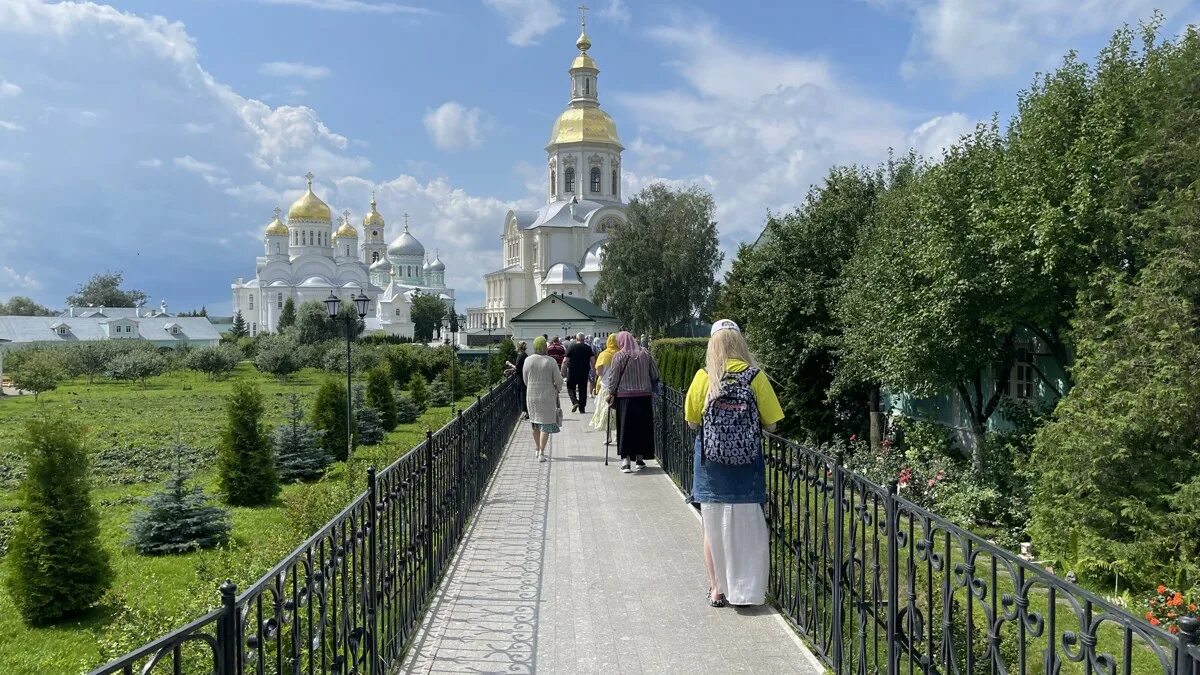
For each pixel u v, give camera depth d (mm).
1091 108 10375
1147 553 7852
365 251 117375
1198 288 8570
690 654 5195
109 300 125438
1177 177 9336
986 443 12492
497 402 13297
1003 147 12203
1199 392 8055
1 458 17562
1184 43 10023
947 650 3676
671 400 11391
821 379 17688
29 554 7574
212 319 125062
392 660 5047
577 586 6598
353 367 45031
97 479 14656
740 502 5836
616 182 86938
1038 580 2848
